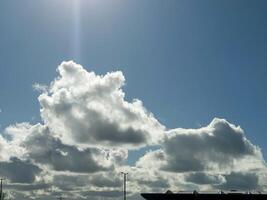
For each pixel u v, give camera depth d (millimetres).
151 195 118438
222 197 115500
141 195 118375
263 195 113562
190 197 116625
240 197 114875
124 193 140875
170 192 118000
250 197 114375
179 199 117250
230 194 115125
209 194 116188
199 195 116438
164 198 117875
